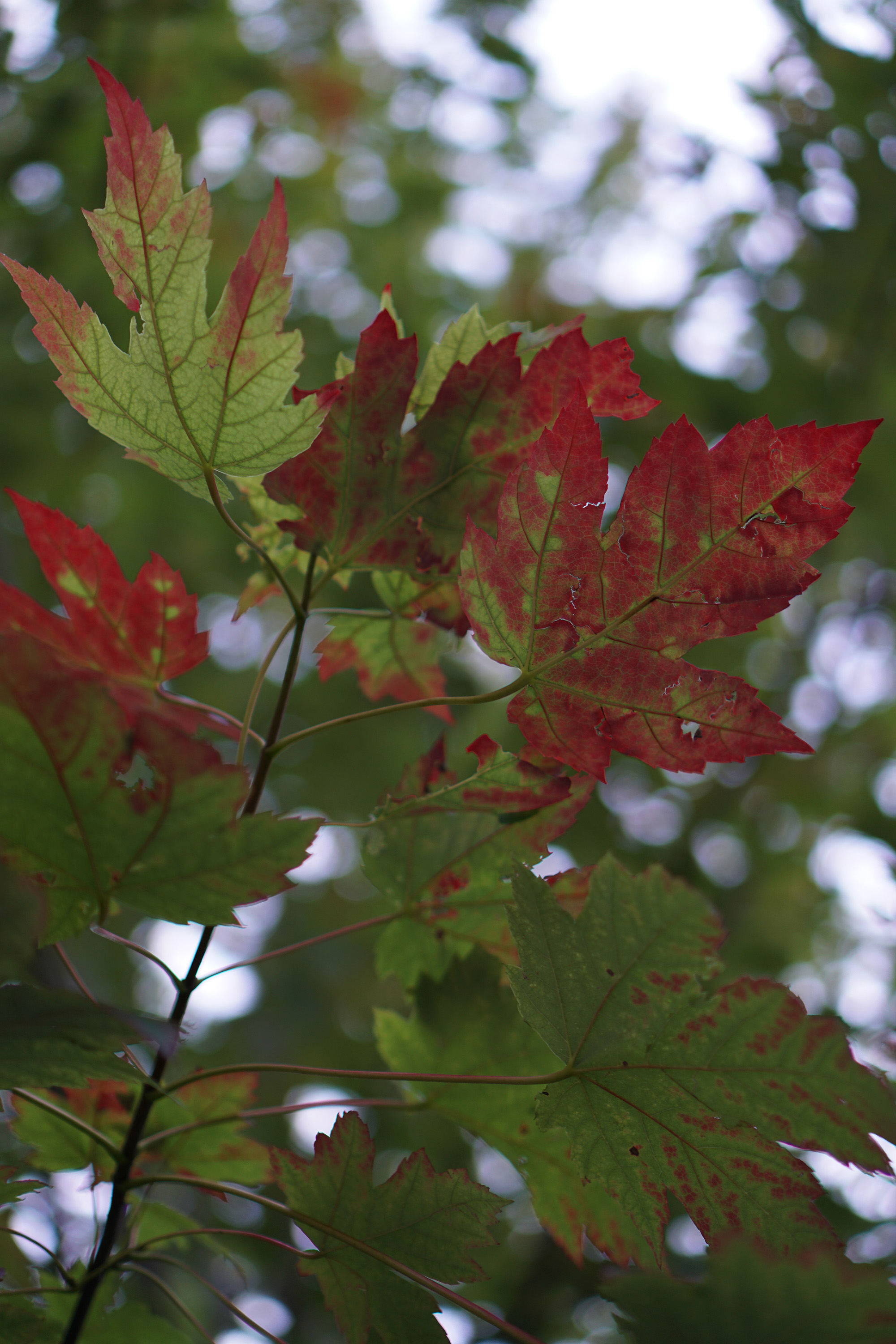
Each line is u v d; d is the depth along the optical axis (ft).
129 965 8.45
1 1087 2.00
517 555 2.14
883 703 9.75
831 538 2.10
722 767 8.84
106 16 6.83
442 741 2.37
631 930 2.18
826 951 8.86
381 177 10.36
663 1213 2.13
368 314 9.67
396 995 8.84
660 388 7.87
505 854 2.33
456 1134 7.29
